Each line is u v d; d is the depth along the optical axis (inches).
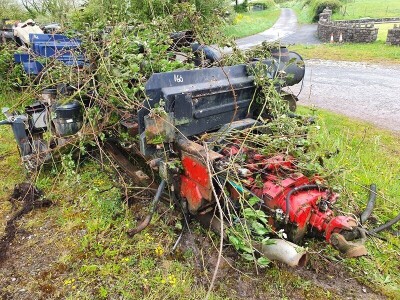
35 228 141.7
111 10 221.9
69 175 152.4
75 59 160.2
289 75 145.6
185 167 117.4
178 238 129.0
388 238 131.0
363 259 122.3
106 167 168.2
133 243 130.3
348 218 103.3
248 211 100.5
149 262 121.7
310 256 120.3
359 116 275.7
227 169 103.8
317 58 533.0
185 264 121.2
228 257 122.8
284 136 119.3
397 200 150.6
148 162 129.0
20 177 178.5
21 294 112.0
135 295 110.2
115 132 151.6
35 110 183.3
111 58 139.3
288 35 832.9
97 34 159.6
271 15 1439.5
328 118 261.6
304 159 116.7
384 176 169.9
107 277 116.8
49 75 163.8
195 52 157.2
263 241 99.2
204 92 123.9
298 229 103.7
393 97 327.3
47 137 172.6
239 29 864.9
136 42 141.9
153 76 114.0
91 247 129.2
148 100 113.1
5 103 264.2
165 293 110.3
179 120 119.2
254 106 143.3
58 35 239.9
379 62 485.7
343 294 110.6
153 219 139.2
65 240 134.0
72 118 154.0
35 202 156.2
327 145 192.5
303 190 108.6
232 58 147.9
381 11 1104.8
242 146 112.3
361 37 634.8
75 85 154.5
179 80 119.7
